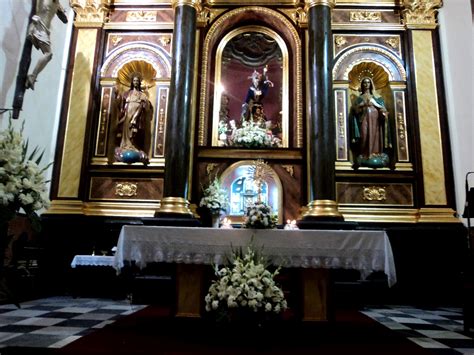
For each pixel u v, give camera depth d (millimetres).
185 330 4191
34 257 6980
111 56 8867
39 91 7668
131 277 6965
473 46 7969
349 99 8633
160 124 8531
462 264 7375
